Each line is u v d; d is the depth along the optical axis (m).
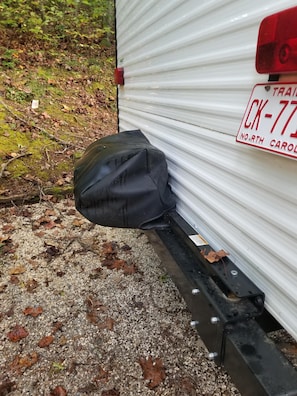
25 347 1.80
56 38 6.70
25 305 2.11
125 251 2.74
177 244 1.67
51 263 2.57
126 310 2.07
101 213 1.75
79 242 2.86
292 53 0.84
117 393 1.55
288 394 0.88
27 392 1.55
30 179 3.75
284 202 0.97
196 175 1.57
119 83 3.00
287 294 1.00
